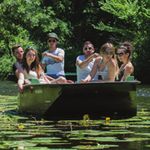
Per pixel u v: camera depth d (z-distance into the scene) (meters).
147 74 27.25
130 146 6.37
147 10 26.91
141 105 12.95
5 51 30.27
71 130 7.91
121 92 9.66
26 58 11.04
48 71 12.38
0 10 30.58
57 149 6.05
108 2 27.88
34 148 6.14
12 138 7.02
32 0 31.16
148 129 8.05
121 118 9.77
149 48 26.94
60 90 9.48
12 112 11.05
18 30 30.72
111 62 10.30
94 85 9.52
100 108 9.79
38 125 8.63
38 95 10.04
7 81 28.97
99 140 6.82
